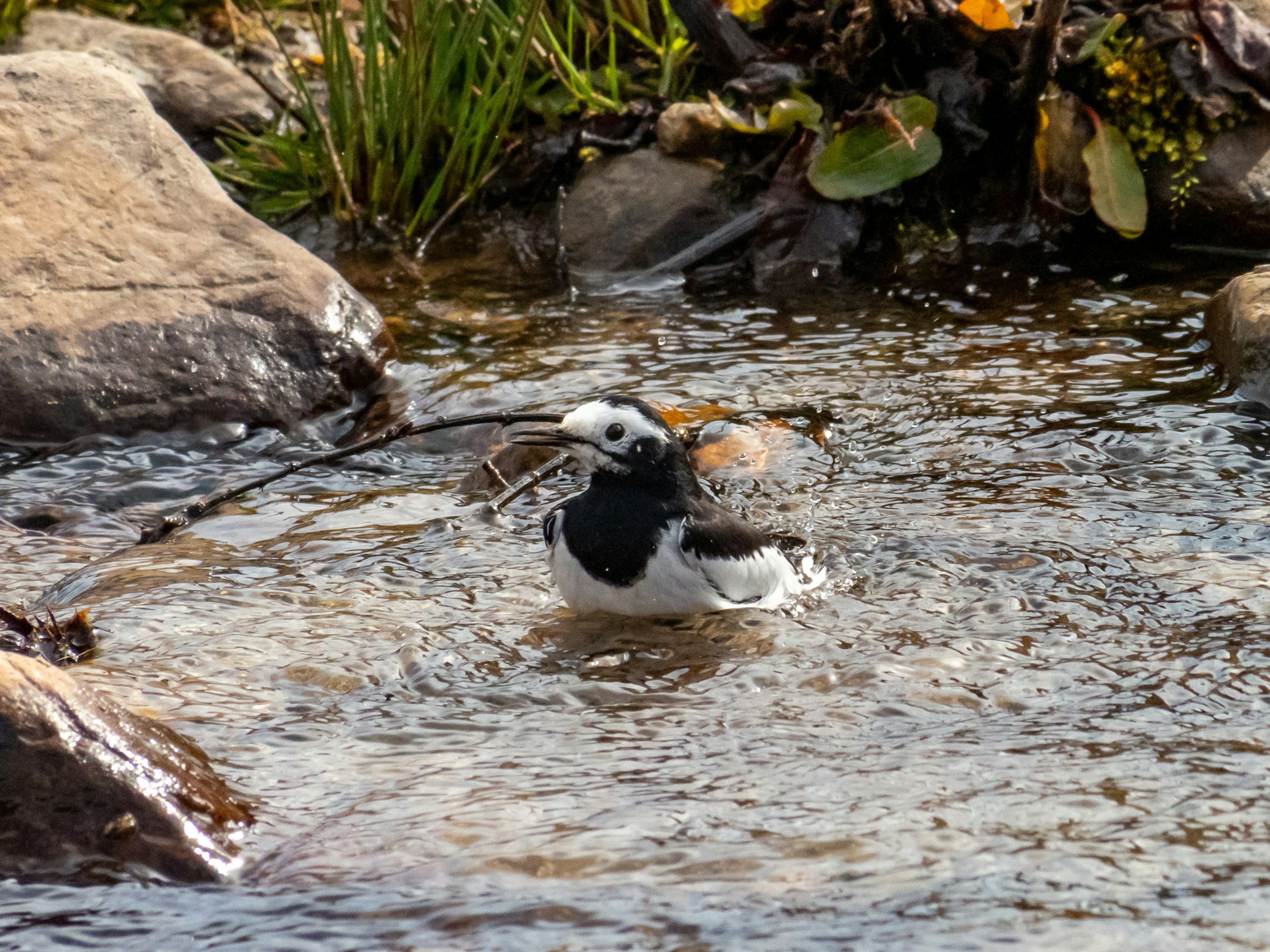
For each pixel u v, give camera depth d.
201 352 13.17
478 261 17.44
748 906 5.45
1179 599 8.45
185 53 20.38
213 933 5.46
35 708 6.09
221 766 6.72
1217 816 5.95
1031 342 13.72
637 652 8.10
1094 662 7.64
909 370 13.26
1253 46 15.60
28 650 8.17
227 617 8.71
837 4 17.09
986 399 12.42
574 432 8.35
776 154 16.89
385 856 5.92
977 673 7.58
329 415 13.40
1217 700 7.12
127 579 9.43
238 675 7.80
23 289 13.23
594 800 6.34
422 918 5.48
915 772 6.47
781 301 15.52
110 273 13.54
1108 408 11.99
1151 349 13.29
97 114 14.73
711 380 13.26
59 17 20.44
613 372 13.60
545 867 5.79
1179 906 5.30
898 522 10.04
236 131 19.84
